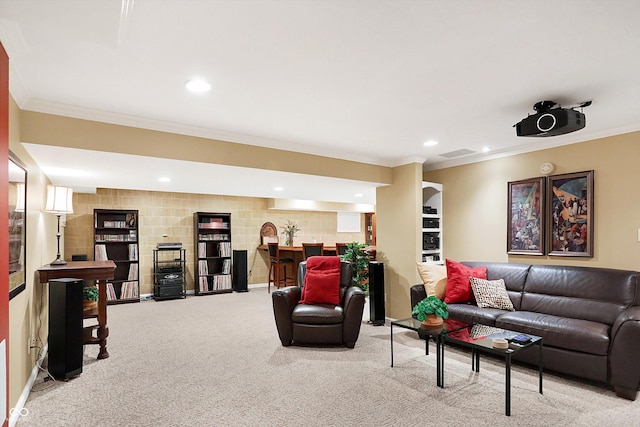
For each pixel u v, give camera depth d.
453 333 3.02
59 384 3.02
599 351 2.85
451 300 4.09
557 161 4.18
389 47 2.08
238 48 2.08
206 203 7.86
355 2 1.66
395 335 4.41
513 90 2.72
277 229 8.74
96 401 2.72
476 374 3.19
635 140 3.60
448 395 2.78
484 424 2.37
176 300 6.78
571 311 3.47
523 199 4.45
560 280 3.72
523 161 4.49
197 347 3.97
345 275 4.52
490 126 3.62
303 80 2.52
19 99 2.65
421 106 3.04
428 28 1.89
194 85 2.58
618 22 1.83
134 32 1.90
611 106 3.08
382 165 5.17
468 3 1.68
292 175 4.41
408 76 2.47
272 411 2.55
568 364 3.01
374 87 2.65
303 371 3.27
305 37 1.97
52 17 1.52
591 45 2.06
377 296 4.93
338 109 3.10
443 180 5.45
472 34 1.95
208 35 1.94
